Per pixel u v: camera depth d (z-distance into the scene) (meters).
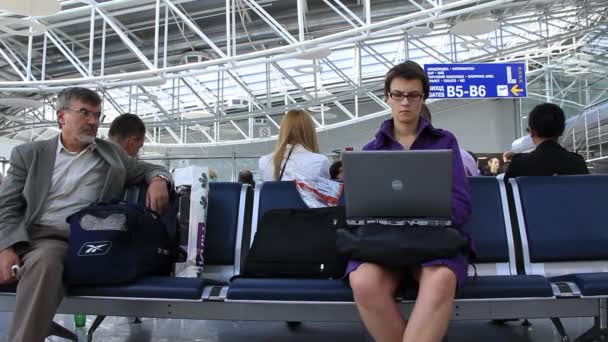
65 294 2.70
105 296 2.68
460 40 22.56
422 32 16.92
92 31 14.45
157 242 2.91
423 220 2.49
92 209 2.76
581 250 3.14
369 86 21.25
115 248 2.70
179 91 25.55
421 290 2.25
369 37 14.33
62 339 3.48
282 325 4.02
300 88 21.47
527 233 3.20
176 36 19.02
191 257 3.05
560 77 24.41
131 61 20.72
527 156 3.55
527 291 2.55
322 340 3.51
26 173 3.03
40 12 10.66
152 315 2.82
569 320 4.08
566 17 19.72
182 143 28.36
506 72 16.41
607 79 21.53
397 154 2.38
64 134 3.13
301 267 2.75
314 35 19.41
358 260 2.42
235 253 3.29
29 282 2.54
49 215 3.01
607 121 17.16
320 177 3.44
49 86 18.97
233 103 28.28
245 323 4.07
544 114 3.51
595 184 3.26
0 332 3.75
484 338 3.47
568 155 3.51
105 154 3.17
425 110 4.05
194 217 3.11
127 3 14.27
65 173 3.10
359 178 2.45
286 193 3.39
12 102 18.55
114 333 3.70
